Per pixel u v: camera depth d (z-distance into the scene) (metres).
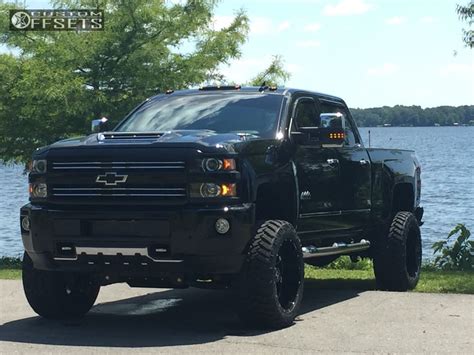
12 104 17.66
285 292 7.29
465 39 16.47
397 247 9.69
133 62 17.86
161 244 6.73
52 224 7.00
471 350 6.18
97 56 17.80
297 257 7.30
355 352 6.13
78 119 17.94
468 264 13.34
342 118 7.82
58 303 7.66
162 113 8.49
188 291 9.95
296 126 8.17
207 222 6.64
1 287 10.05
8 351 6.36
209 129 7.98
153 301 9.09
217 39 19.00
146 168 6.79
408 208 10.56
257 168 7.07
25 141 18.36
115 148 6.89
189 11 18.78
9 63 17.59
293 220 7.66
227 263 6.77
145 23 18.31
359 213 9.09
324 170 8.27
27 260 7.60
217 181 6.70
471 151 112.19
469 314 7.62
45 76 16.78
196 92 8.75
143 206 6.80
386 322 7.27
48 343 6.65
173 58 18.47
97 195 6.91
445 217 31.55
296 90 8.52
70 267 7.09
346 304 8.37
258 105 8.15
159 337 6.84
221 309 8.48
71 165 7.00
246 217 6.77
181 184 6.73
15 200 48.78
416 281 10.05
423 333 6.77
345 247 8.88
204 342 6.58
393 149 10.23
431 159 89.69
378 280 9.88
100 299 9.26
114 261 6.92
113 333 7.07
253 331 6.98
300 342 6.49
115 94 18.38
